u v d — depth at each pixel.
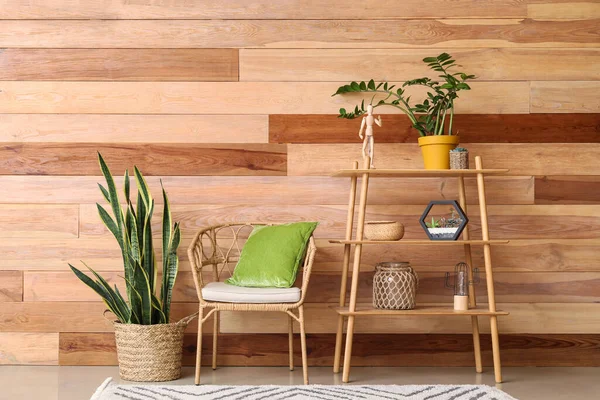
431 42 3.69
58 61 3.65
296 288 3.11
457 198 3.67
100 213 3.36
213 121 3.67
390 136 3.69
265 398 2.85
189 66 3.67
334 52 3.68
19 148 3.64
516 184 3.69
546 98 3.70
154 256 3.37
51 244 3.63
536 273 3.67
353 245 3.65
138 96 3.66
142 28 3.66
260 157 3.67
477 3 3.69
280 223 3.55
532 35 3.71
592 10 3.71
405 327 3.64
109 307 3.34
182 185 3.65
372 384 3.17
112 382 3.18
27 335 3.62
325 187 3.67
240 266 3.25
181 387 3.04
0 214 3.63
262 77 3.67
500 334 3.66
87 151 3.65
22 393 3.00
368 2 3.68
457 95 3.67
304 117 3.68
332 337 3.63
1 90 3.65
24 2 3.65
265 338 3.63
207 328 3.64
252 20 3.68
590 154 3.71
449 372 3.47
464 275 3.30
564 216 3.69
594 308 3.67
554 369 3.56
